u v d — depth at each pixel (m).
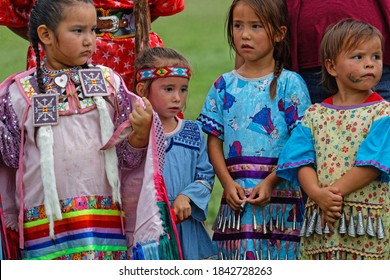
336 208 11.64
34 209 11.08
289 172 12.25
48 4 11.09
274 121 12.70
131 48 13.69
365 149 11.64
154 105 12.75
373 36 11.94
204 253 12.73
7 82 11.27
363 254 11.70
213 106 13.08
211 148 13.05
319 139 12.04
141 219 11.09
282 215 12.59
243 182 12.66
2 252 10.99
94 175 11.05
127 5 13.56
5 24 13.84
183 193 12.52
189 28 38.91
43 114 10.99
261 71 12.94
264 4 12.69
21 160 11.03
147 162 11.11
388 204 11.84
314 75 13.18
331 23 12.98
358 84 11.91
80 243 10.96
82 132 11.05
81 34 11.13
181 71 12.71
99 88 11.17
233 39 13.12
